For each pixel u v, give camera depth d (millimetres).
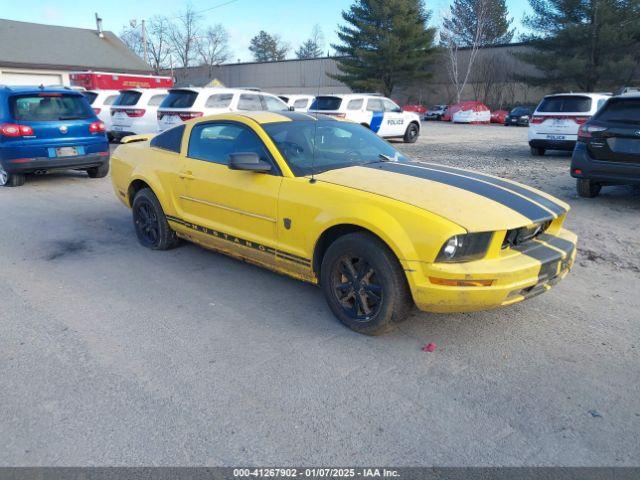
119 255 5621
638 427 2805
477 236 3344
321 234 3863
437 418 2875
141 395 3061
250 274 5051
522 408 2967
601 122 7430
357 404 2992
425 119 43688
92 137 9773
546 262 3516
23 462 2516
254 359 3473
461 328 3939
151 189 5535
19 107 8984
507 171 10953
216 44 67625
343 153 4605
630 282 4922
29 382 3184
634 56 37781
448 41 49344
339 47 49156
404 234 3404
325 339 3752
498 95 49094
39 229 6676
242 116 4727
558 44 38875
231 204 4566
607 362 3467
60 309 4238
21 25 37375
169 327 3926
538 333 3873
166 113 13914
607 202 7992
